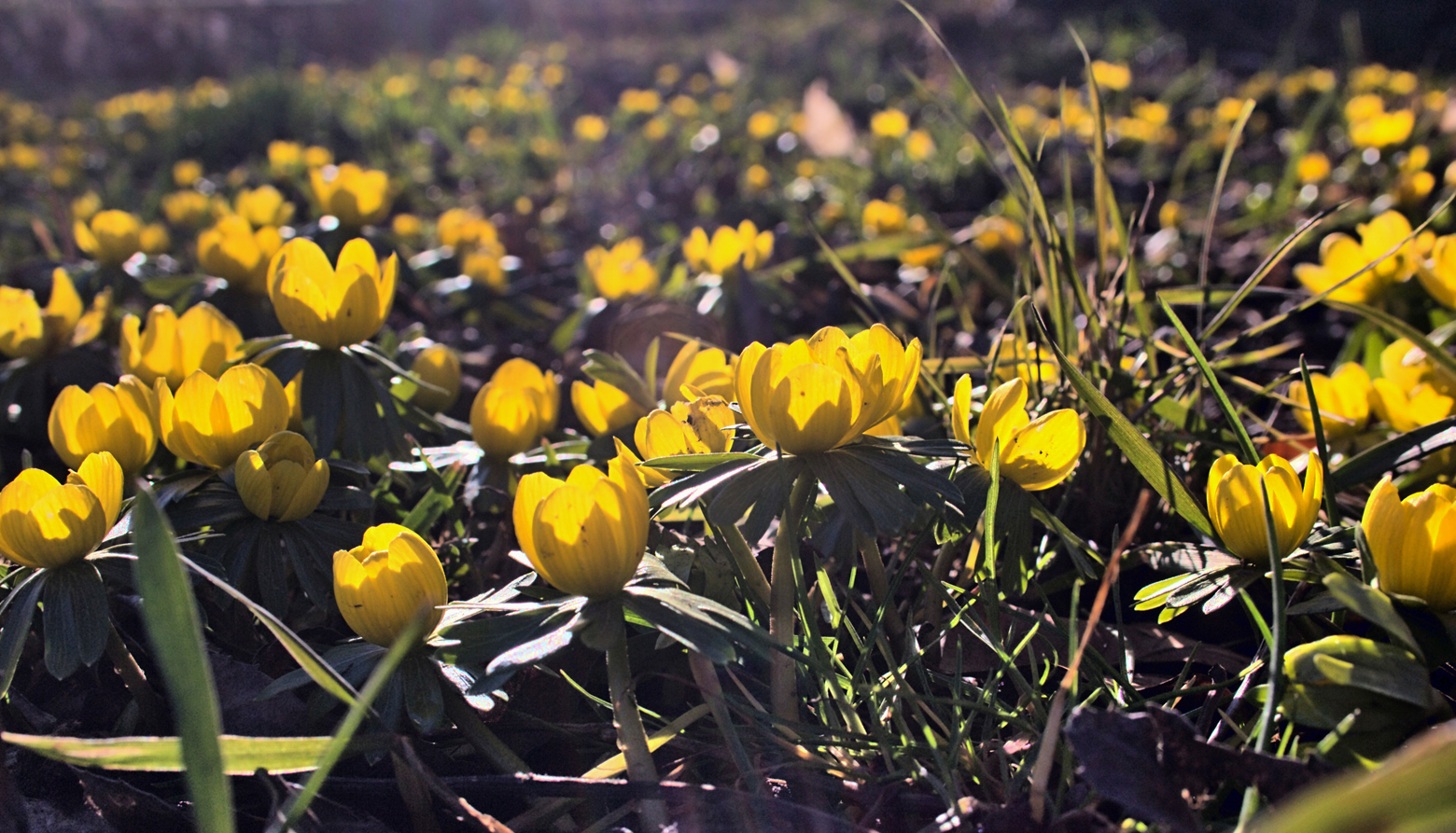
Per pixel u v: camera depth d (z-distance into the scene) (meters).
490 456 0.43
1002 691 0.38
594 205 1.21
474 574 0.41
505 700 0.36
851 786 0.34
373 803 0.35
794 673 0.35
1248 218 0.92
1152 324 0.57
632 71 2.93
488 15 4.32
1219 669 0.39
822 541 0.33
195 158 1.64
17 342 0.49
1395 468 0.42
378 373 0.45
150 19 3.61
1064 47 3.00
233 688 0.37
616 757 0.34
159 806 0.35
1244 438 0.38
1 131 1.84
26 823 0.34
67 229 0.83
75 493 0.34
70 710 0.38
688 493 0.33
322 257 0.42
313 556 0.37
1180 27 3.27
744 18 4.27
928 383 0.46
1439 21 2.80
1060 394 0.44
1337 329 0.68
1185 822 0.31
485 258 0.70
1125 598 0.43
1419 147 0.78
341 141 1.83
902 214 0.80
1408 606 0.34
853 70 2.63
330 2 4.04
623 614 0.33
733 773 0.36
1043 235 0.47
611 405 0.44
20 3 3.43
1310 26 2.86
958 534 0.36
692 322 0.58
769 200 1.08
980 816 0.32
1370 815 0.24
